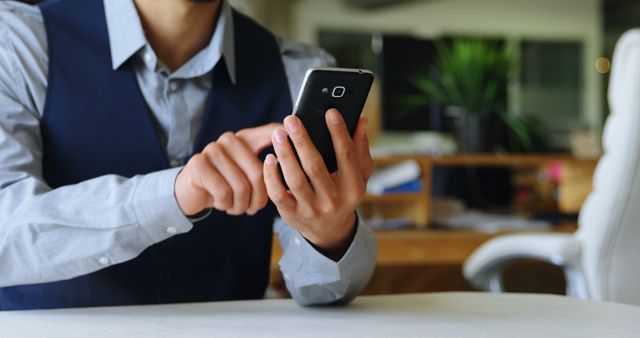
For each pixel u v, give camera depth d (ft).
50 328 2.68
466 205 10.00
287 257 3.37
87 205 3.10
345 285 3.26
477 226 8.18
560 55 26.91
